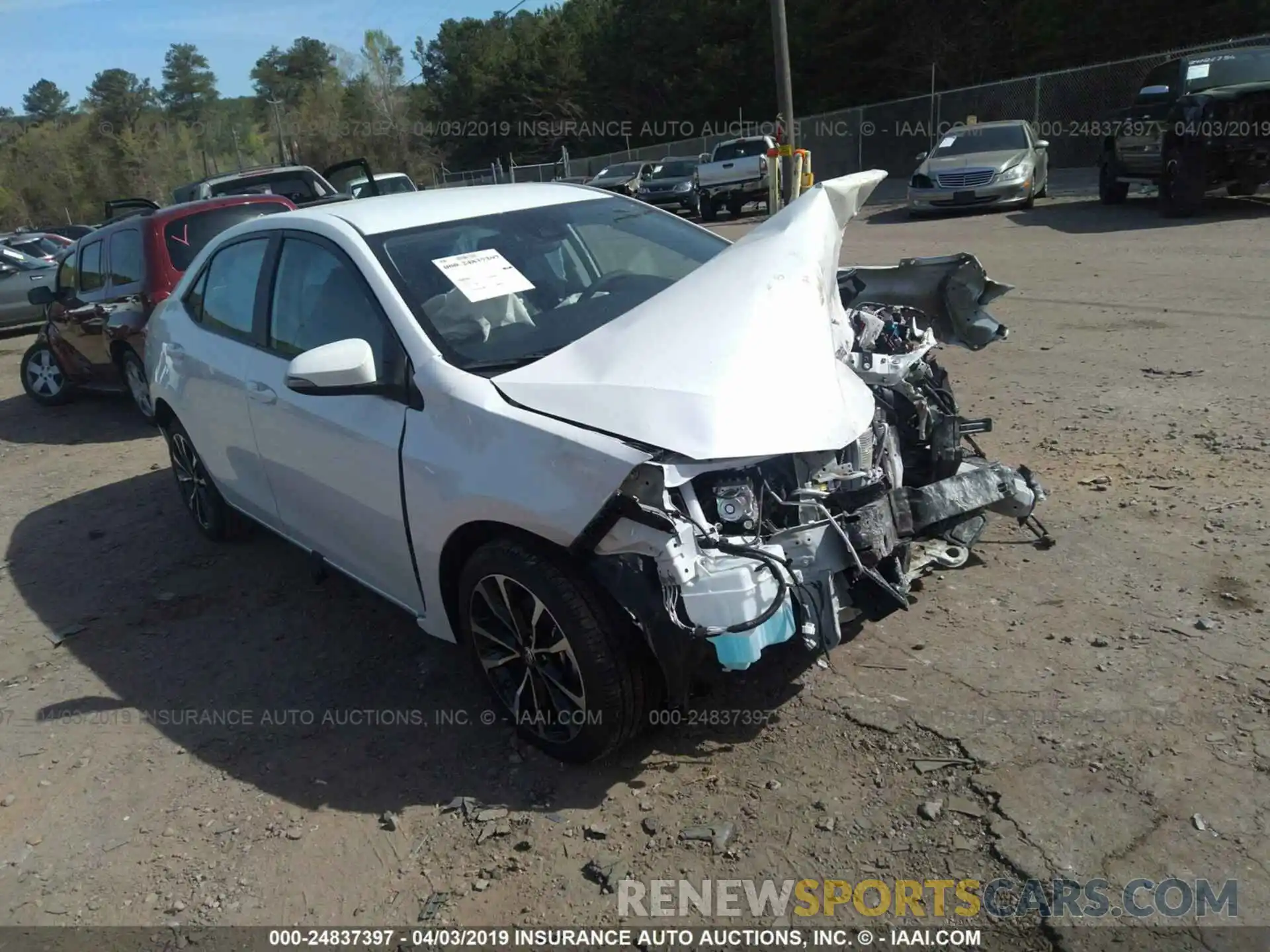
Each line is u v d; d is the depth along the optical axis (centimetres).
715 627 283
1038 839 276
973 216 1716
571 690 321
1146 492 477
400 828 313
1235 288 871
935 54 3422
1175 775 292
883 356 396
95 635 470
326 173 985
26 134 9056
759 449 298
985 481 389
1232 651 346
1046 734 315
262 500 466
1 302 1549
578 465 297
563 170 4094
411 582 370
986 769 304
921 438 404
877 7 3594
